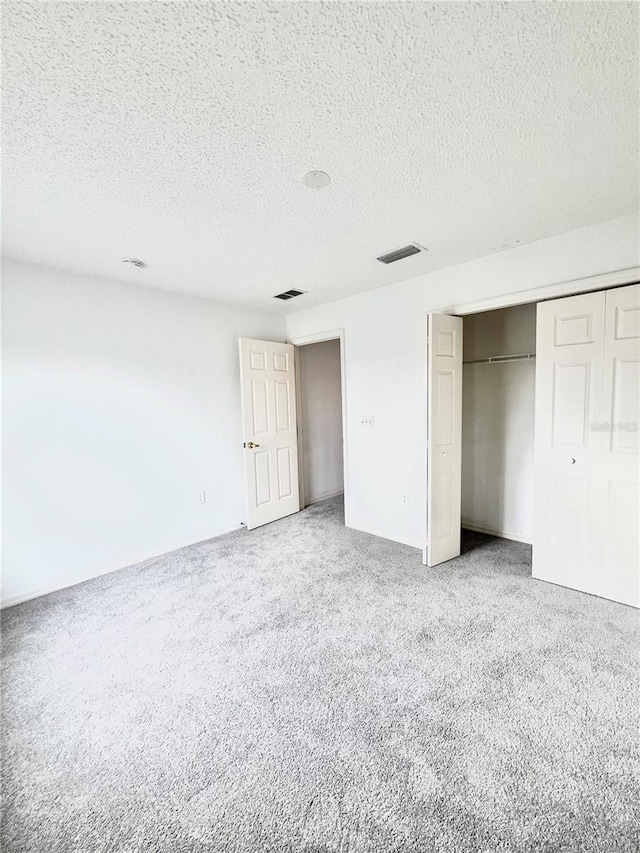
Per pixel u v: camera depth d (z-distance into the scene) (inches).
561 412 96.2
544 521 102.0
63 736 60.8
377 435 138.9
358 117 50.1
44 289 104.2
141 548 126.3
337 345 197.8
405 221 81.7
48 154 56.2
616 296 85.4
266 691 68.8
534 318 126.5
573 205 76.5
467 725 60.0
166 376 130.9
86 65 40.5
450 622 86.7
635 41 39.8
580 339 91.4
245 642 82.6
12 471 100.8
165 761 56.1
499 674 70.4
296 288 129.5
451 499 118.3
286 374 163.5
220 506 148.3
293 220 80.0
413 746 56.8
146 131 51.6
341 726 60.9
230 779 53.1
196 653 79.7
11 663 77.9
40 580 105.7
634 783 50.3
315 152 57.7
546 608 90.5
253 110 48.2
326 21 36.8
